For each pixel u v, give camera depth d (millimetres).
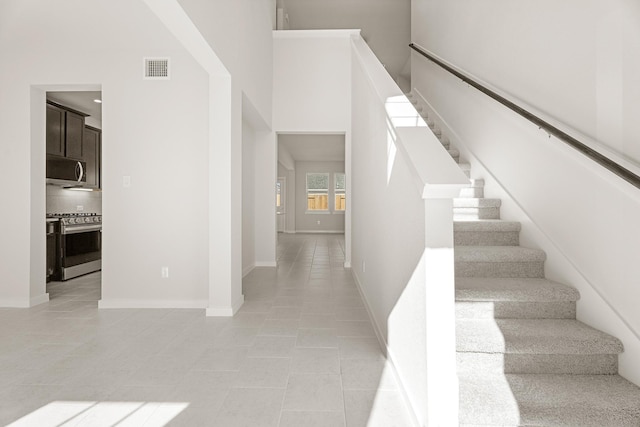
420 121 2150
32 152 3814
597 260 1961
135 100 3752
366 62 3680
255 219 5996
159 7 2234
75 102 5043
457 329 1911
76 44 3639
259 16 4707
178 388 2053
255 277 5121
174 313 3504
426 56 4555
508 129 2891
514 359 1785
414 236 1751
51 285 4707
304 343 2719
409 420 1749
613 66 1852
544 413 1513
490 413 1509
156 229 3760
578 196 2113
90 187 5625
